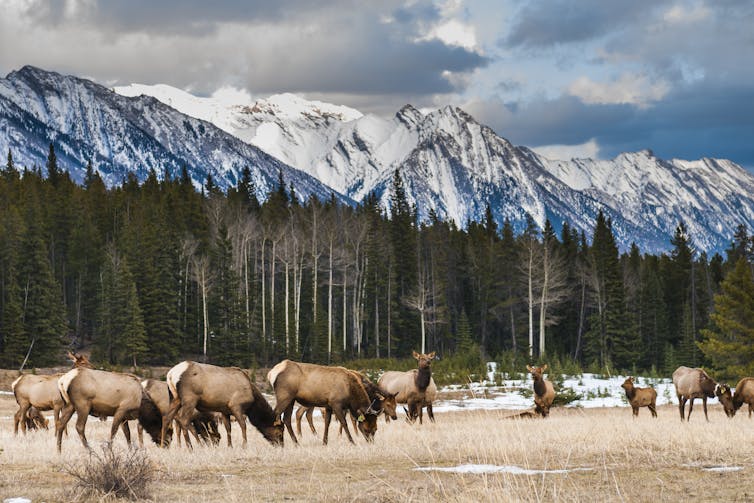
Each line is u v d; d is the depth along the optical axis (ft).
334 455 101.81
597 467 88.69
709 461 92.22
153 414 121.19
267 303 655.35
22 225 561.43
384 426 153.99
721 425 147.74
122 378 113.80
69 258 606.55
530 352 535.19
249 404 116.37
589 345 604.49
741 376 371.97
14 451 108.88
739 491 73.15
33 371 415.23
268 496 74.08
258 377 438.40
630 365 592.19
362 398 122.11
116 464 75.51
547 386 196.13
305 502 71.20
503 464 92.38
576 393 309.83
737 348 378.12
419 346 649.61
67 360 506.89
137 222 616.80
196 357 538.88
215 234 652.89
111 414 112.98
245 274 633.20
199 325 553.23
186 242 593.83
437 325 654.53
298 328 577.43
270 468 92.43
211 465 94.27
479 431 128.36
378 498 72.28
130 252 565.94
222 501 71.10
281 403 118.11
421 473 86.89
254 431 164.55
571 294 652.48
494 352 651.25
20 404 151.43
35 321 480.64
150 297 511.40
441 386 363.97
